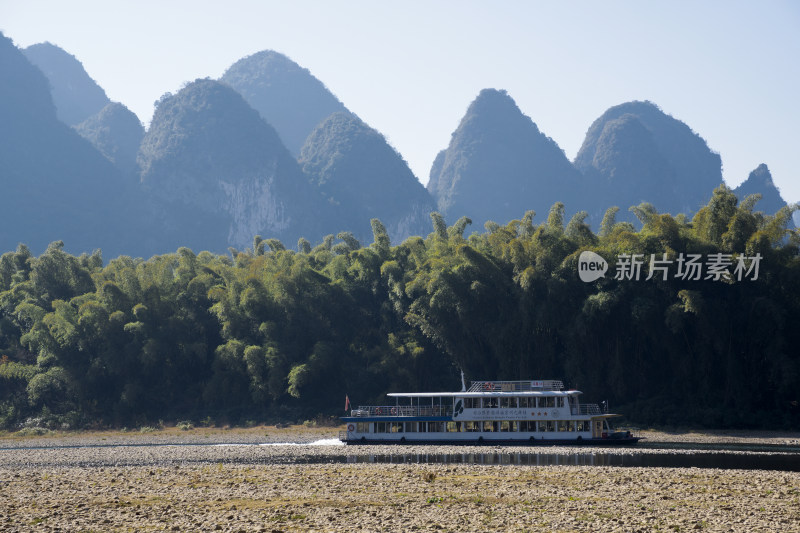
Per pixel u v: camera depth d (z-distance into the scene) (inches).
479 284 3403.1
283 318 3902.6
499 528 1253.1
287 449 2613.2
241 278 4141.2
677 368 3196.4
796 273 2977.4
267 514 1368.1
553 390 2773.1
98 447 2891.2
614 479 1729.8
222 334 3917.3
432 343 3818.9
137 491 1635.1
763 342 3014.3
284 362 3673.7
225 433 3383.4
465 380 3607.3
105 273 4426.7
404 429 2770.7
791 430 2935.5
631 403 3230.8
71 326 3777.1
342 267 4210.1
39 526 1280.8
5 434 3511.3
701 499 1481.3
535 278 3321.9
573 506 1421.0
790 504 1428.4
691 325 3154.5
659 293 3243.1
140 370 3833.7
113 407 3747.5
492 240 3722.9
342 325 3964.1
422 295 3683.6
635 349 3299.7
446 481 1720.0
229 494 1582.2
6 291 4340.6
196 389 3885.3
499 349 3405.5
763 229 3115.2
